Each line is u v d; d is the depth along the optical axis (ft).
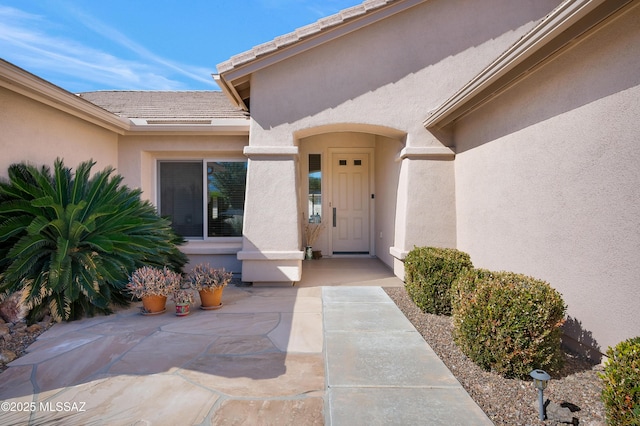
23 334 13.01
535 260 12.93
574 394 8.80
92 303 15.30
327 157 32.24
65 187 16.99
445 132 20.63
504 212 15.05
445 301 15.23
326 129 21.63
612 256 9.61
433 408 8.16
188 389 9.31
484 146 16.85
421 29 20.58
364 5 19.21
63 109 18.49
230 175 25.54
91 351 11.70
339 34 19.81
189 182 25.73
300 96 20.57
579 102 10.78
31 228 14.07
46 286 14.30
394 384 9.28
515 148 14.21
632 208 8.99
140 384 9.57
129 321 14.82
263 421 7.94
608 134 9.72
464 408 8.16
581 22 9.90
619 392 6.59
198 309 16.58
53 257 14.65
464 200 19.24
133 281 15.55
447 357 11.16
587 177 10.46
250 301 17.89
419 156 20.52
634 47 8.95
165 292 15.46
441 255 16.03
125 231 17.75
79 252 15.94
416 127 20.58
